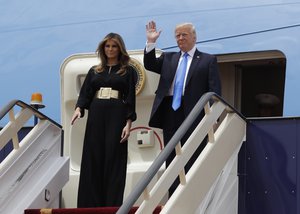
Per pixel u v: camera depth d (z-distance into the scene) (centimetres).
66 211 1809
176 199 1672
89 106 1938
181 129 1661
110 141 1895
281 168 1927
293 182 1916
